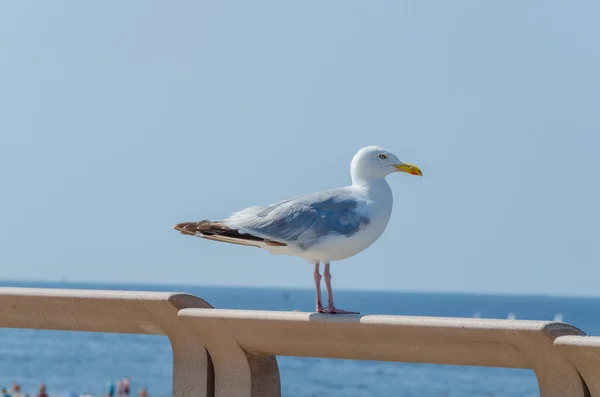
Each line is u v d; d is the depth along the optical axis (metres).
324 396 83.88
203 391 9.27
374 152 10.56
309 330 8.52
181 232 10.01
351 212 10.20
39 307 10.09
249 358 9.05
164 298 9.12
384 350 8.28
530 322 7.28
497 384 91.94
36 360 111.94
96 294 9.61
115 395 80.50
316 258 10.24
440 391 87.44
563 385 7.34
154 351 127.00
